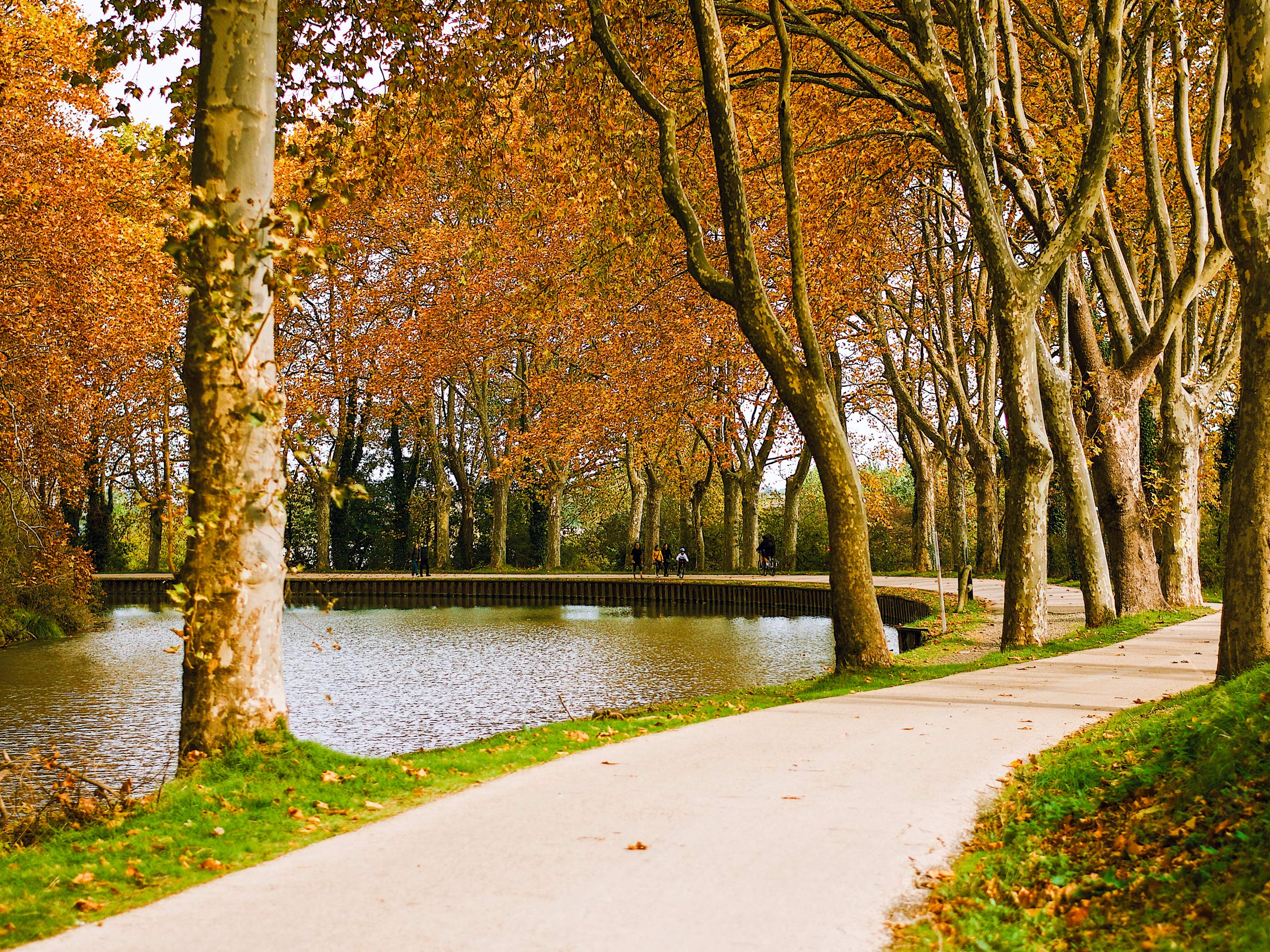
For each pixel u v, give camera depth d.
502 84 17.88
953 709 10.46
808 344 14.27
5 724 15.41
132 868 5.44
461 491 52.66
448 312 43.28
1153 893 4.62
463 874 5.16
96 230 21.75
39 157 21.59
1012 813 6.24
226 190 7.88
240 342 7.70
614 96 17.55
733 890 4.88
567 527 67.94
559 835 5.85
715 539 63.91
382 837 5.94
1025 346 16.59
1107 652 15.38
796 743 8.68
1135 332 21.23
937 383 39.09
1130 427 21.11
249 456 7.79
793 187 14.23
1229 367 23.36
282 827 6.28
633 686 19.12
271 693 7.87
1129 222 24.09
